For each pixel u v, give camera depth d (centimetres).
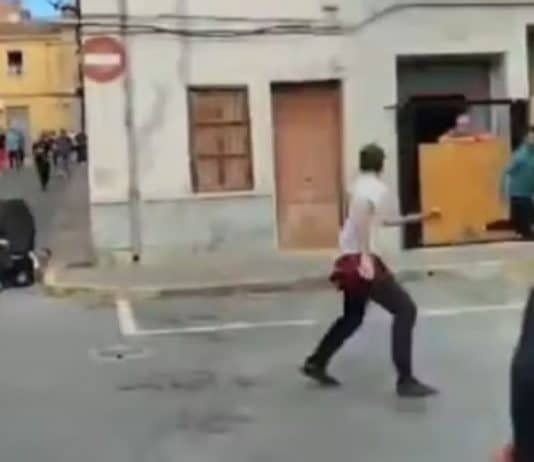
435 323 1166
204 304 1370
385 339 1072
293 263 1602
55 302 1414
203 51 1669
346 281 855
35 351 1084
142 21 1645
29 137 7450
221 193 1686
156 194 1669
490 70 1762
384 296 846
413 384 842
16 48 7412
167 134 1667
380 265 853
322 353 890
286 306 1332
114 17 1634
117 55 1622
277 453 703
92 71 1622
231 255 1686
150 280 1503
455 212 1723
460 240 1725
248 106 1688
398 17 1700
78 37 1906
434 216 891
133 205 1664
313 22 1686
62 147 4956
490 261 1571
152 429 771
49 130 7088
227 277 1503
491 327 1134
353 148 1705
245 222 1692
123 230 1666
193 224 1680
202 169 1686
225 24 1667
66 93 7419
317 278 1471
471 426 755
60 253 1878
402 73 1736
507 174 1672
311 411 809
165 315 1294
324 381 890
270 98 1692
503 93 1744
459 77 1753
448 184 1722
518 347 320
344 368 952
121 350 1077
